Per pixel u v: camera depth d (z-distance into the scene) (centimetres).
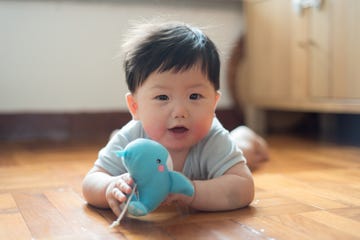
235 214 72
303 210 74
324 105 172
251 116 222
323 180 102
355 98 157
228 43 229
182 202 72
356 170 115
